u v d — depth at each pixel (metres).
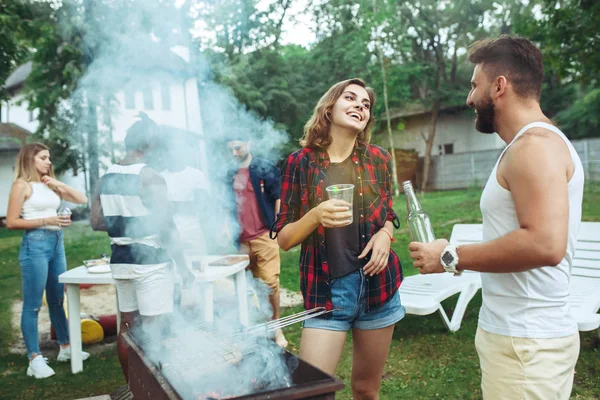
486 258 1.33
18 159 3.33
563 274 1.36
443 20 20.28
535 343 1.33
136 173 2.48
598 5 7.51
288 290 5.41
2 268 8.32
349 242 1.89
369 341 1.96
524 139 1.28
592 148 15.85
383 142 20.14
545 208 1.20
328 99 1.93
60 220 3.42
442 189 19.80
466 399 2.75
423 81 20.67
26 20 10.20
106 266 3.43
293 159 1.98
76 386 3.21
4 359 3.81
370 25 16.16
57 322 3.67
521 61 1.37
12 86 20.66
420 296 3.56
